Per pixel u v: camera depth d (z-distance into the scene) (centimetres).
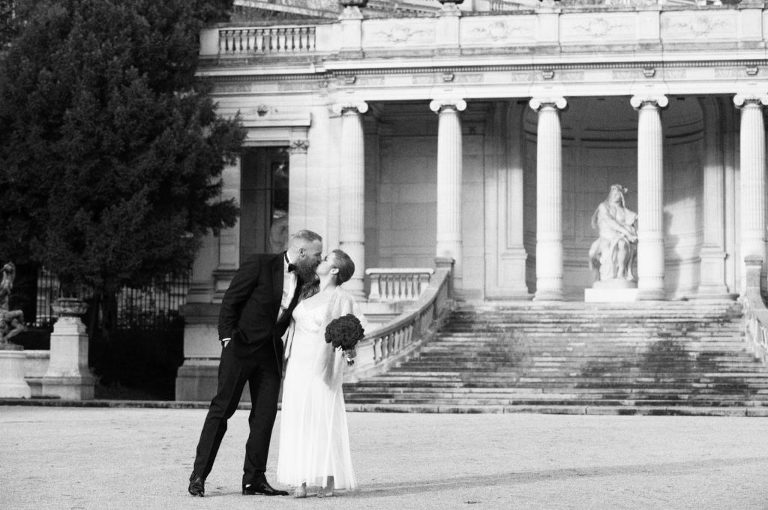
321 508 1495
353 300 1631
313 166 5706
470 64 5456
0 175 5081
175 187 5125
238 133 5356
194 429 2823
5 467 1981
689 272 5950
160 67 5309
